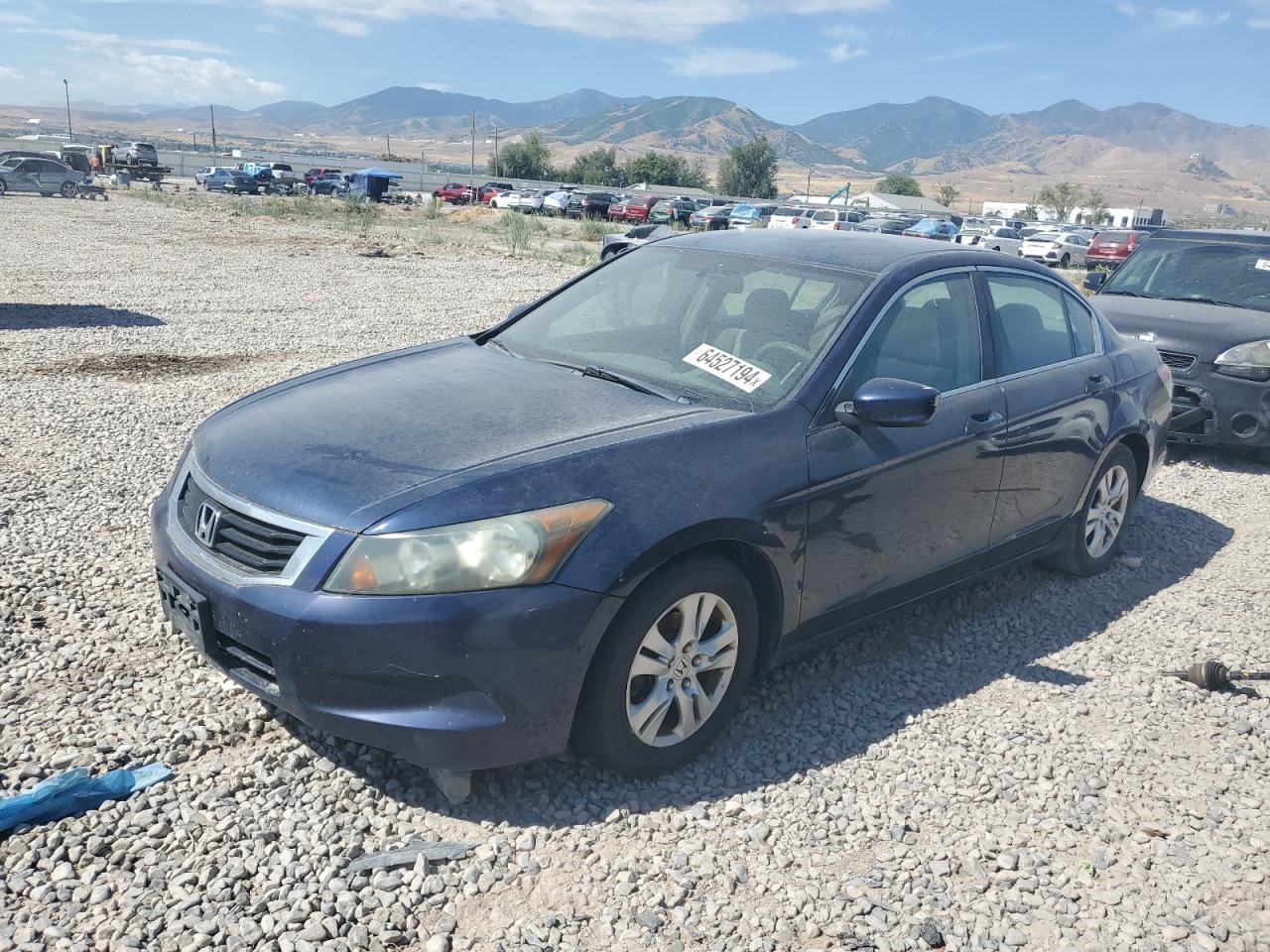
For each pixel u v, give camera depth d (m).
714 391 3.70
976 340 4.34
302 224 34.47
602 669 3.02
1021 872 2.96
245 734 3.38
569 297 4.62
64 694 3.57
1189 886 2.96
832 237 4.59
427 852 2.85
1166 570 5.52
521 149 127.75
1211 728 3.87
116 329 11.73
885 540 3.83
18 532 5.09
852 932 2.68
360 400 3.65
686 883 2.81
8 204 36.78
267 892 2.67
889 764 3.48
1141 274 9.19
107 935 2.49
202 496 3.28
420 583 2.81
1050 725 3.81
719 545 3.37
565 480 3.01
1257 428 7.60
